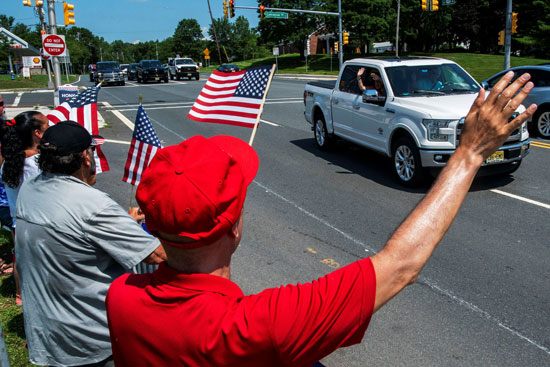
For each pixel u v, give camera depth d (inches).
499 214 254.7
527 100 466.0
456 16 2287.2
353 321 42.2
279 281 186.2
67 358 89.0
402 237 44.6
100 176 349.4
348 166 370.9
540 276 185.0
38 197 86.4
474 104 45.6
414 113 296.8
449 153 284.5
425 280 184.4
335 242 225.1
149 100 927.7
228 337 42.5
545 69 459.8
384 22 2158.0
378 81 345.7
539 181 312.7
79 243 83.9
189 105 813.9
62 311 87.0
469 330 149.9
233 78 141.3
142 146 133.3
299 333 41.6
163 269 48.9
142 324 46.2
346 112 376.8
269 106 767.7
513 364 132.7
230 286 47.0
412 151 301.0
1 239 216.7
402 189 308.5
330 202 285.7
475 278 184.9
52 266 85.0
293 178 341.7
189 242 45.6
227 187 45.8
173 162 45.9
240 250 217.3
